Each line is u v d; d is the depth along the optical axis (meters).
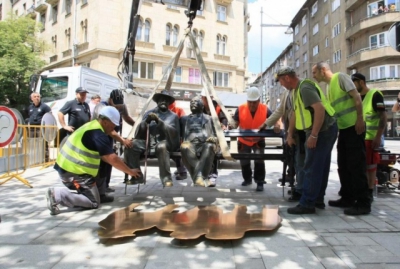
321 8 41.09
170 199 5.17
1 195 5.35
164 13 27.98
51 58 32.25
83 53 27.17
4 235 3.42
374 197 5.38
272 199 5.22
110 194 5.56
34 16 35.78
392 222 3.93
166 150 4.58
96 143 4.31
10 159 6.89
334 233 3.51
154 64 27.50
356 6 33.81
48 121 8.66
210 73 29.92
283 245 3.15
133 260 2.81
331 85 4.65
